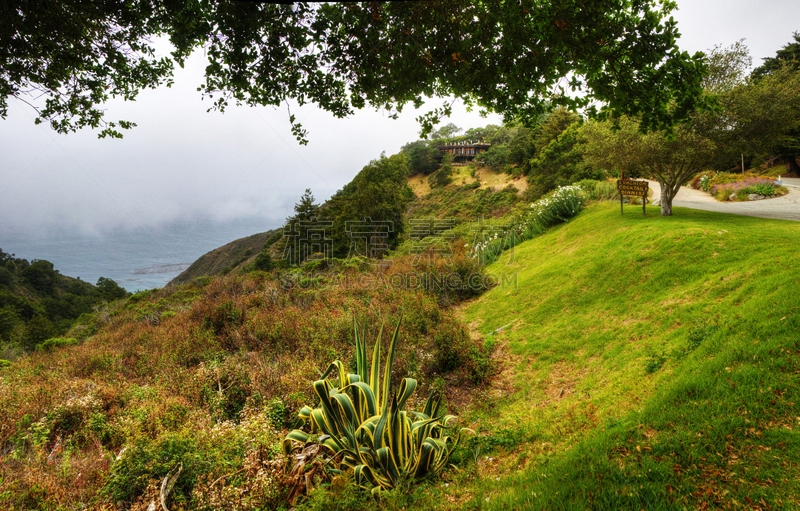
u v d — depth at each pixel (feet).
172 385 20.11
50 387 20.27
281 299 41.14
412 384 11.05
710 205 53.78
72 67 11.57
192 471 11.32
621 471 9.24
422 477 11.31
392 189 111.75
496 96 10.99
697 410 11.14
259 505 9.87
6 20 9.16
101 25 10.70
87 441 15.17
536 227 57.52
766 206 47.70
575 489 8.87
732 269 22.30
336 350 23.30
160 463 11.53
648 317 22.50
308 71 10.50
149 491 10.64
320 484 10.43
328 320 29.22
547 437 14.02
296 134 11.71
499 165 216.54
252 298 41.04
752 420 9.95
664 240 29.99
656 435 10.76
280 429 15.46
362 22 8.99
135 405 17.54
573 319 27.32
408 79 10.29
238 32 9.19
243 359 24.09
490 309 35.91
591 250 37.01
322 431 12.25
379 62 9.97
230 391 19.43
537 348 25.25
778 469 8.21
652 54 9.07
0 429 15.42
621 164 39.63
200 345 28.02
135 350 29.86
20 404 17.84
